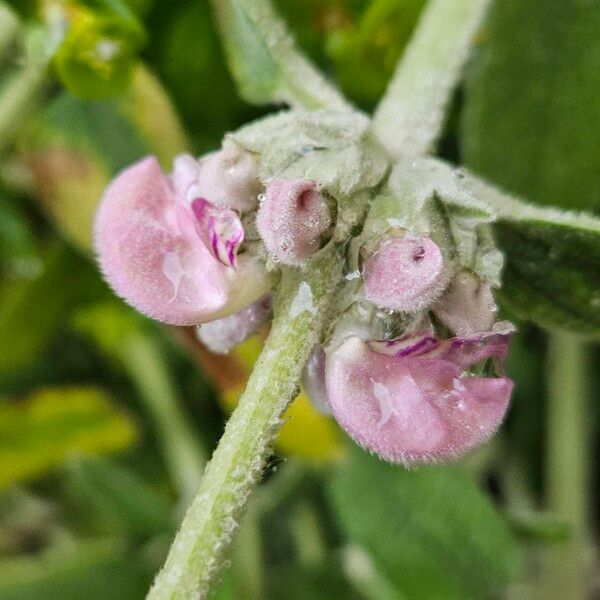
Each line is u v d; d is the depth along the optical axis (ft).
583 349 0.96
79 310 1.00
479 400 0.64
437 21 0.75
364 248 0.65
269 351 0.64
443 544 0.83
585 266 0.70
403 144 0.73
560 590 0.92
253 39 0.76
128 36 0.83
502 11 0.78
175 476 1.03
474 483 0.83
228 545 0.63
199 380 1.07
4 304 0.98
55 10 0.83
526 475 1.01
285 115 0.68
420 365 0.64
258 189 0.66
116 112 0.87
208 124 0.92
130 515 0.93
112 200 0.65
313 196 0.64
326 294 0.65
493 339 0.65
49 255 0.97
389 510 0.83
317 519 1.00
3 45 0.89
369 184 0.66
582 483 0.96
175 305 0.64
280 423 0.64
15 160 0.96
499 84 0.80
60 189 0.89
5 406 1.00
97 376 1.10
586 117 0.79
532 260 0.71
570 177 0.81
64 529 1.07
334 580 0.91
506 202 0.70
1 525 1.08
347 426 0.64
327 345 0.65
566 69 0.79
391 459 0.64
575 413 0.96
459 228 0.66
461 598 0.82
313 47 0.89
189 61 0.89
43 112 0.89
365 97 0.90
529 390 1.00
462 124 0.82
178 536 0.63
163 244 0.65
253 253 0.65
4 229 0.98
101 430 1.02
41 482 1.10
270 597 0.91
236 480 0.63
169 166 0.86
